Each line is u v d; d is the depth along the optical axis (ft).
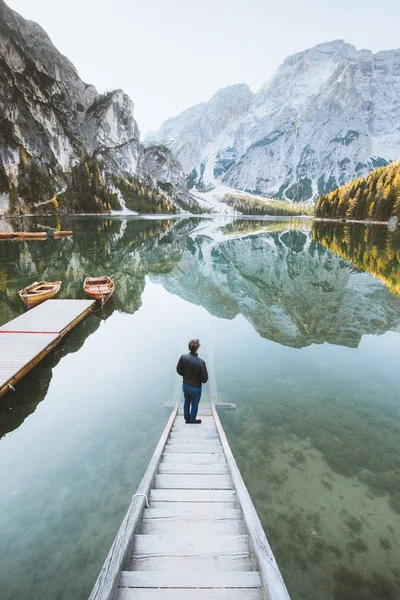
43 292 52.75
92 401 26.94
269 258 110.83
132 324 46.39
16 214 314.96
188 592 8.87
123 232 191.42
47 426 23.66
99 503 16.98
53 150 488.44
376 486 18.47
